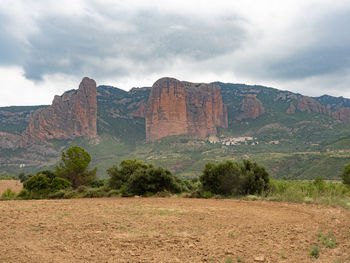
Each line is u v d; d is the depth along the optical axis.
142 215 13.35
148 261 6.52
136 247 7.67
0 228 9.63
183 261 6.55
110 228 10.11
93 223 11.01
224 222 11.64
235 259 6.77
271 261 6.64
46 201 21.97
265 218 12.79
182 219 12.27
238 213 14.34
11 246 7.45
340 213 14.10
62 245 7.72
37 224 10.60
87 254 6.95
